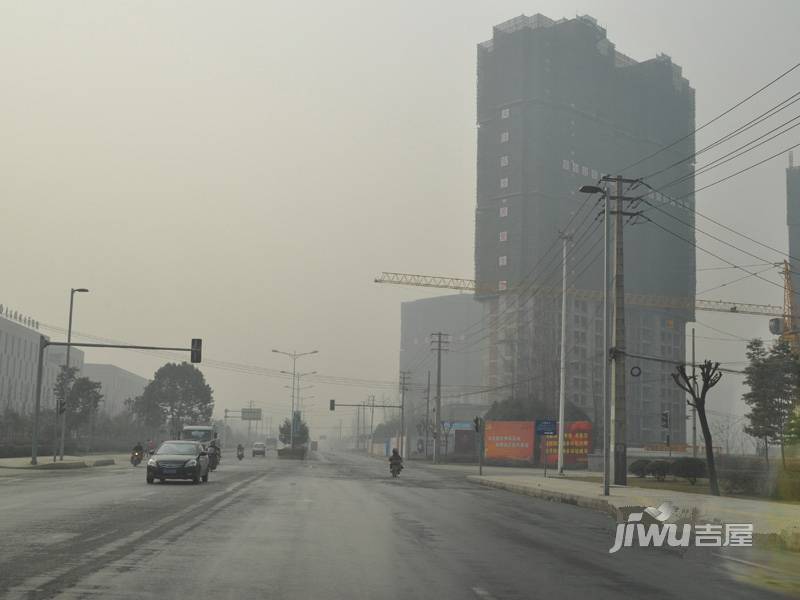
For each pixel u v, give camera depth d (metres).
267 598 8.74
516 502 26.52
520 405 87.50
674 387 178.25
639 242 173.00
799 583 10.83
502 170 165.12
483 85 171.50
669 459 48.53
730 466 41.91
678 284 178.00
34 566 10.40
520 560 12.41
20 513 17.44
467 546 13.93
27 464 45.66
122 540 13.14
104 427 105.88
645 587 10.29
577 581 10.59
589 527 18.23
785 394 51.91
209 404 116.62
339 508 20.92
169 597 8.66
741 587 10.45
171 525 15.55
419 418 145.50
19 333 118.69
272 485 31.00
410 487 33.53
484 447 75.75
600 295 151.12
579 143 169.12
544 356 90.69
